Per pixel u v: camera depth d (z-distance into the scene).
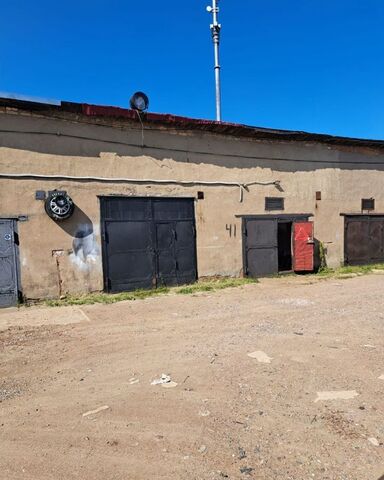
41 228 8.80
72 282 9.16
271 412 3.53
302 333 5.92
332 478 2.65
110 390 4.09
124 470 2.79
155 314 7.49
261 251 11.87
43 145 8.80
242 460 2.86
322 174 13.05
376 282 10.74
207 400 3.78
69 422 3.46
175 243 10.52
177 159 10.52
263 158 11.91
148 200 10.12
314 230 12.93
